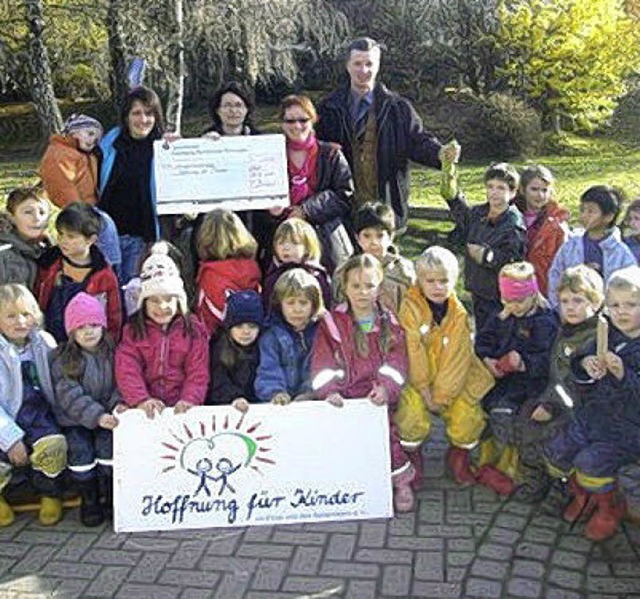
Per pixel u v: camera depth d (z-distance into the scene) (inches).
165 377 157.9
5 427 149.3
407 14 706.8
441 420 192.7
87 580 136.9
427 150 199.8
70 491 154.6
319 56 737.6
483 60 681.0
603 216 178.9
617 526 145.9
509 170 188.2
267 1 541.0
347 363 157.6
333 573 136.1
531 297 159.9
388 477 152.5
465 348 159.3
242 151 192.7
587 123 658.8
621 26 647.8
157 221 198.5
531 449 153.9
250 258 180.2
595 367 141.6
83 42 573.9
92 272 172.6
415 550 141.7
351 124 199.9
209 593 132.3
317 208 191.2
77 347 154.9
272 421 152.2
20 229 177.6
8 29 544.7
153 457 151.3
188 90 729.6
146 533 150.3
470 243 193.8
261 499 151.6
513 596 129.2
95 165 197.2
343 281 158.1
